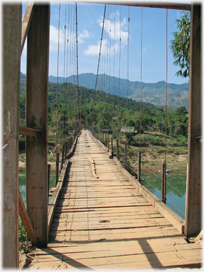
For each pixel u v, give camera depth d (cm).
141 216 312
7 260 131
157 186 1170
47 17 227
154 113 3316
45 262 201
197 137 245
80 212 328
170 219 290
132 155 1844
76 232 264
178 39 566
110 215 316
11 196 133
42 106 231
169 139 2430
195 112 247
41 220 230
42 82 230
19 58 135
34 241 228
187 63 575
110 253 217
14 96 133
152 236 252
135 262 202
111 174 582
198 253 217
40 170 231
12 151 133
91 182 504
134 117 3152
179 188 1128
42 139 231
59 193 403
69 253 217
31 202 230
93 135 2369
